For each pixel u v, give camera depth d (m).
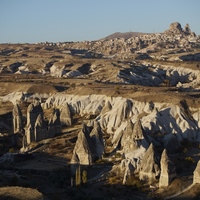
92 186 92.19
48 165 107.44
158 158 94.25
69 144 123.81
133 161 97.19
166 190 85.62
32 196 56.97
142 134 108.44
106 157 107.31
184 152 111.50
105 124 145.88
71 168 101.19
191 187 83.94
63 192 83.12
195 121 131.38
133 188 89.19
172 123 129.38
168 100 143.12
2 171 94.44
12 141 136.00
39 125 131.62
